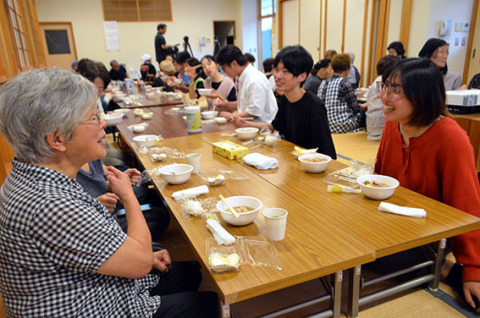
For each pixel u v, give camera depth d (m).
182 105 3.77
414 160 1.50
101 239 0.83
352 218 1.18
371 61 6.97
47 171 0.84
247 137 2.21
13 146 0.83
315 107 2.13
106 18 10.35
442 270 1.51
